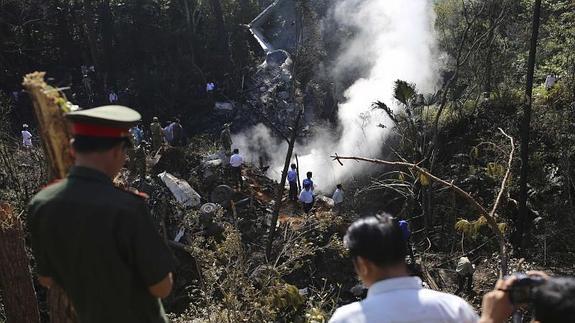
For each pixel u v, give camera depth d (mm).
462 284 12477
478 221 6754
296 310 9031
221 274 8852
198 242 9047
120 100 26000
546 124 17578
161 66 27219
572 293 1813
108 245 2018
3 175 12477
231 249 8477
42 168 12406
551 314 1806
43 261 2213
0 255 7387
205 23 28359
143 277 2113
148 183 13695
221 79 27250
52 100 2570
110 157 2148
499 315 2033
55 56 27797
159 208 12984
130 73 27062
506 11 18234
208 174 16188
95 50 25891
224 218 13812
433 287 12664
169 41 27594
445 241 15500
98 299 2109
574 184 15938
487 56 18906
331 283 12516
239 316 7688
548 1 21938
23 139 16594
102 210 2027
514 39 20891
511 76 20047
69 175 2125
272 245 12922
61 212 2049
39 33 27344
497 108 18734
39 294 11195
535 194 16609
